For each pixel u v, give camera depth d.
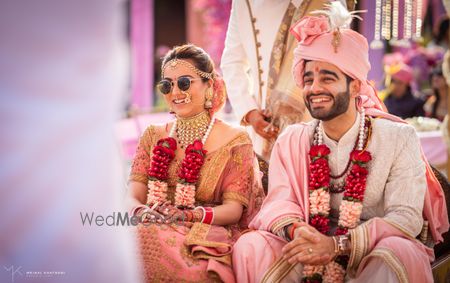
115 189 3.75
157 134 6.14
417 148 5.44
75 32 3.50
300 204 5.56
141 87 20.67
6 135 3.45
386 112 5.91
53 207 3.56
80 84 3.54
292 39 6.94
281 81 6.99
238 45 7.41
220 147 5.93
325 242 5.10
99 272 3.75
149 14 20.64
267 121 7.11
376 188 5.40
